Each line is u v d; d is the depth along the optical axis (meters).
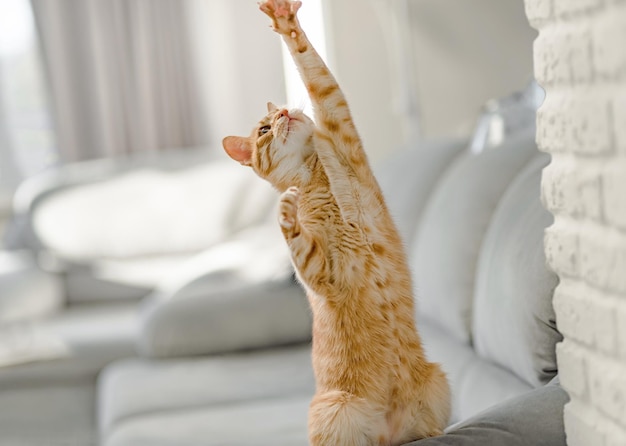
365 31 4.49
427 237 2.47
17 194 5.08
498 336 1.82
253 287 3.29
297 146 1.35
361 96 4.52
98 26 5.08
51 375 3.49
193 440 2.33
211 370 3.02
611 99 0.98
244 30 5.22
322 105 1.36
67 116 5.11
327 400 1.30
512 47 4.50
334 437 1.28
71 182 4.51
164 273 4.31
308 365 2.97
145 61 5.12
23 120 5.22
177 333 3.21
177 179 4.47
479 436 1.31
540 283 1.60
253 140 1.49
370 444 1.30
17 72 5.21
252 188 4.44
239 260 3.54
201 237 4.38
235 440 2.28
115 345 3.53
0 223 5.12
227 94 5.23
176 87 5.20
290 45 1.37
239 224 4.40
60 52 5.07
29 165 5.23
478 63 4.51
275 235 3.70
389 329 1.31
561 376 1.22
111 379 3.16
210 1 5.20
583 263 1.10
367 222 1.33
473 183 2.32
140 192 4.45
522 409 1.36
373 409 1.29
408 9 4.47
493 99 4.52
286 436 2.24
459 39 4.50
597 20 1.01
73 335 3.68
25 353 3.53
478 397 1.91
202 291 3.34
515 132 3.22
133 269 4.34
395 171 3.04
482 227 2.21
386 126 4.54
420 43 4.50
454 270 2.21
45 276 4.24
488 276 1.92
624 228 0.98
